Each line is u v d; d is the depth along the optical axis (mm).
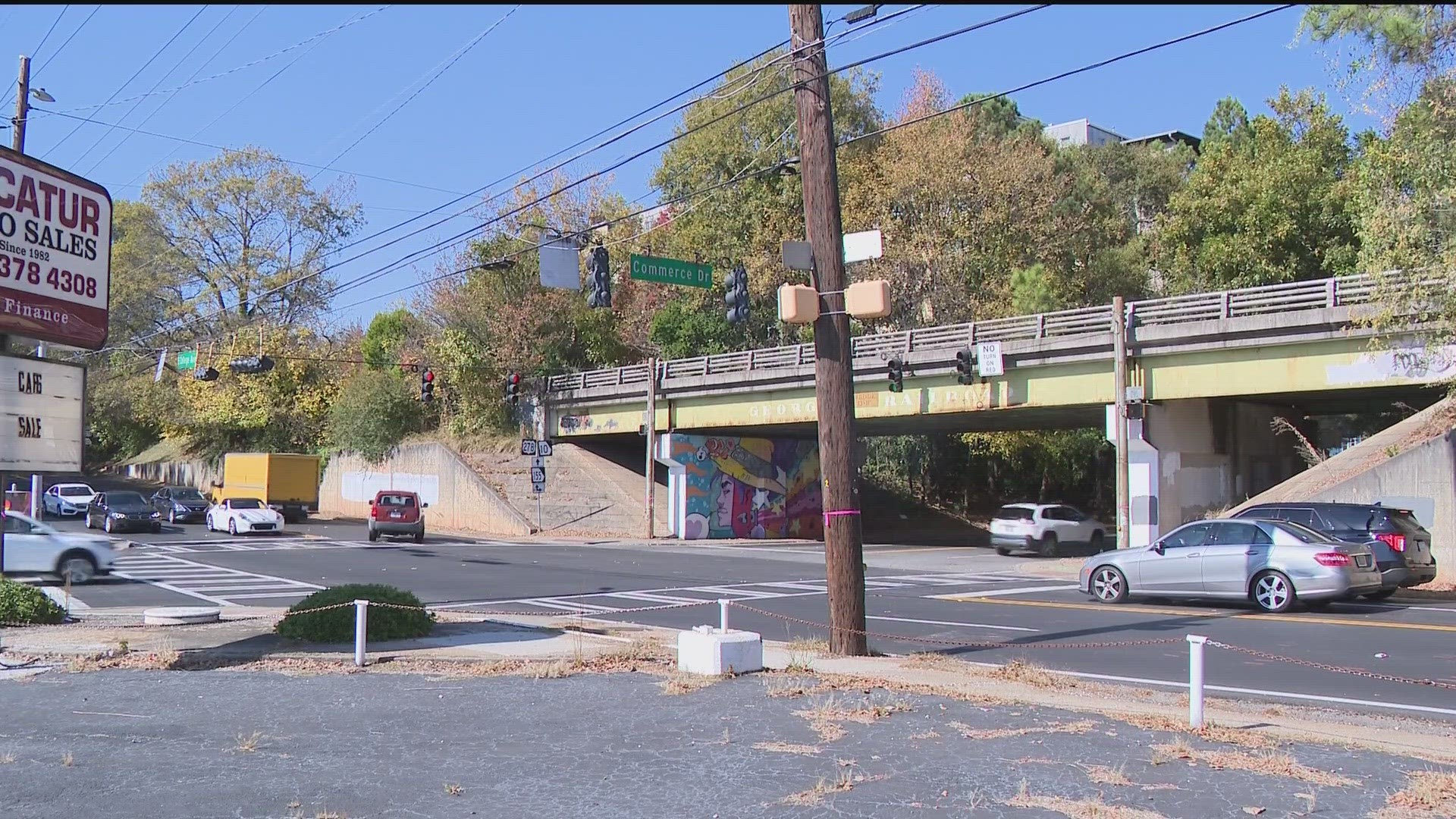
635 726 8617
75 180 13648
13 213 12891
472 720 8945
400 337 64875
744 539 47656
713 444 48000
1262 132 45750
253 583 23656
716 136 55062
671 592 22422
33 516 28062
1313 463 35188
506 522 47906
